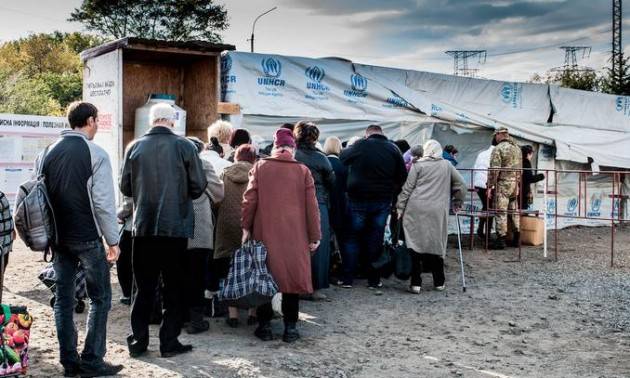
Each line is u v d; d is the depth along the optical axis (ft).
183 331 20.10
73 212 14.94
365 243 26.71
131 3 184.34
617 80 131.54
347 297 25.43
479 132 42.42
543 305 24.89
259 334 19.52
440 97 40.52
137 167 16.46
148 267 17.02
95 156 15.07
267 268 18.58
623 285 28.53
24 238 14.78
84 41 198.18
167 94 32.19
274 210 18.74
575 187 48.39
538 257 35.22
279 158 19.15
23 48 176.96
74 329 15.78
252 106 32.30
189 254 19.53
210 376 16.11
